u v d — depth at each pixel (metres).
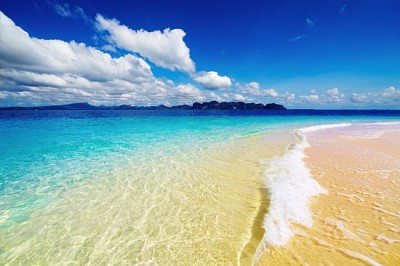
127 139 14.66
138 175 7.47
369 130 20.42
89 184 6.67
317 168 7.91
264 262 3.43
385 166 8.09
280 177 7.04
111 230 4.38
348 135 16.73
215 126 24.73
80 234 4.24
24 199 5.65
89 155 10.09
